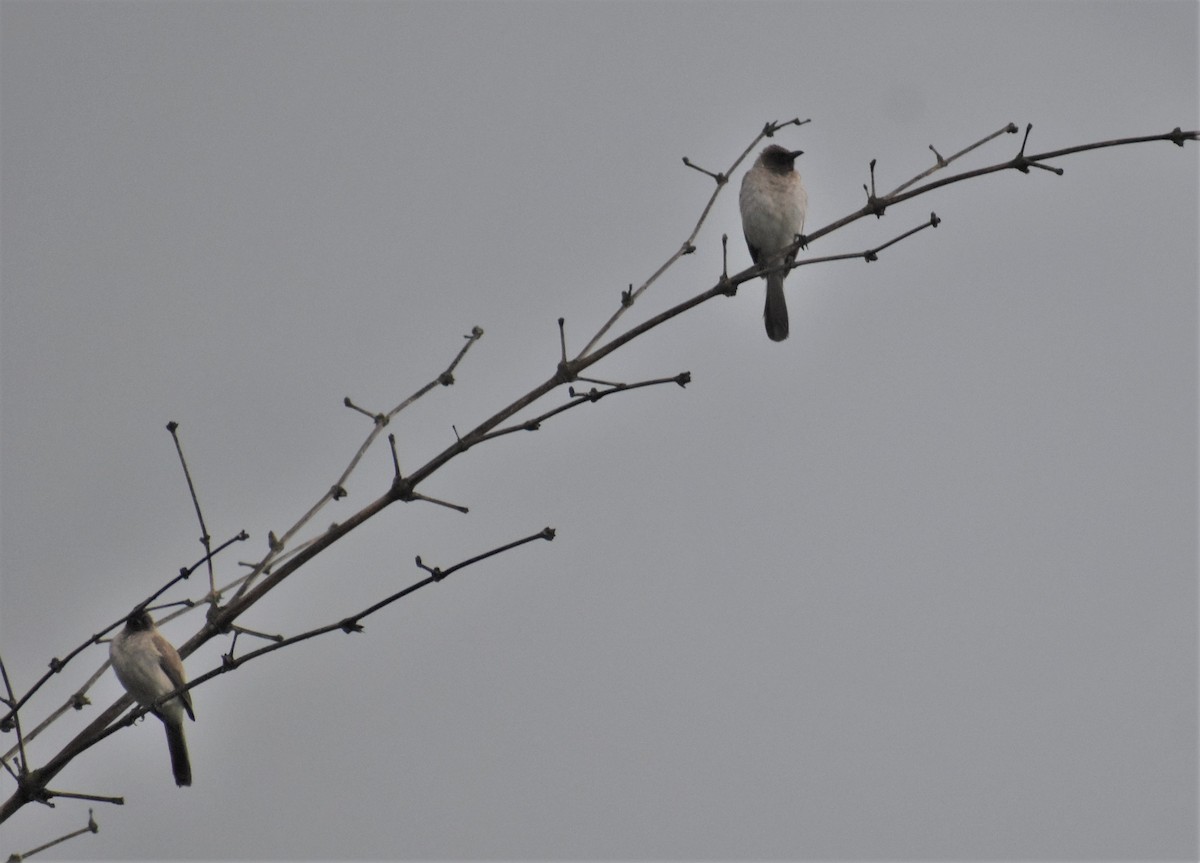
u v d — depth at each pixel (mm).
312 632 9297
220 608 9828
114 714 9695
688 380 10180
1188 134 11172
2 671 9602
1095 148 11367
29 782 9406
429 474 10047
